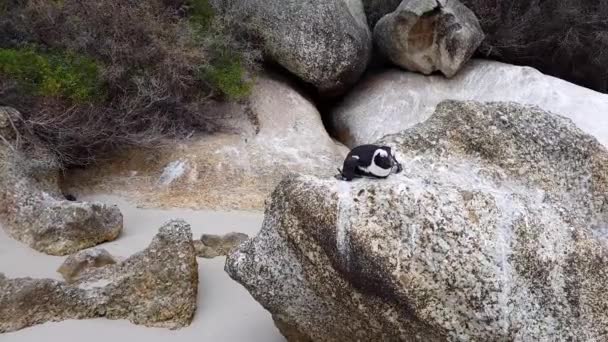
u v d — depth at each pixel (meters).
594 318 3.45
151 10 8.26
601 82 11.24
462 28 9.38
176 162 7.37
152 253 4.61
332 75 9.28
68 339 4.13
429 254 3.37
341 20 9.21
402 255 3.38
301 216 3.63
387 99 9.66
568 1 10.87
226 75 8.38
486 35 10.38
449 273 3.34
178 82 7.91
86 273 4.77
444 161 4.35
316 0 9.12
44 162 6.34
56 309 4.34
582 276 3.53
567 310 3.42
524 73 9.43
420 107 9.49
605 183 4.35
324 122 10.04
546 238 3.56
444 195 3.56
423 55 9.68
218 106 8.52
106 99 7.54
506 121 4.54
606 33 10.81
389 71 10.26
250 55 8.81
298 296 3.76
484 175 4.25
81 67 7.36
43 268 5.04
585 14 10.88
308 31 9.05
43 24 7.79
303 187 3.71
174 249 4.61
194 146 7.70
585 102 8.83
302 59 9.12
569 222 3.72
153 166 7.34
